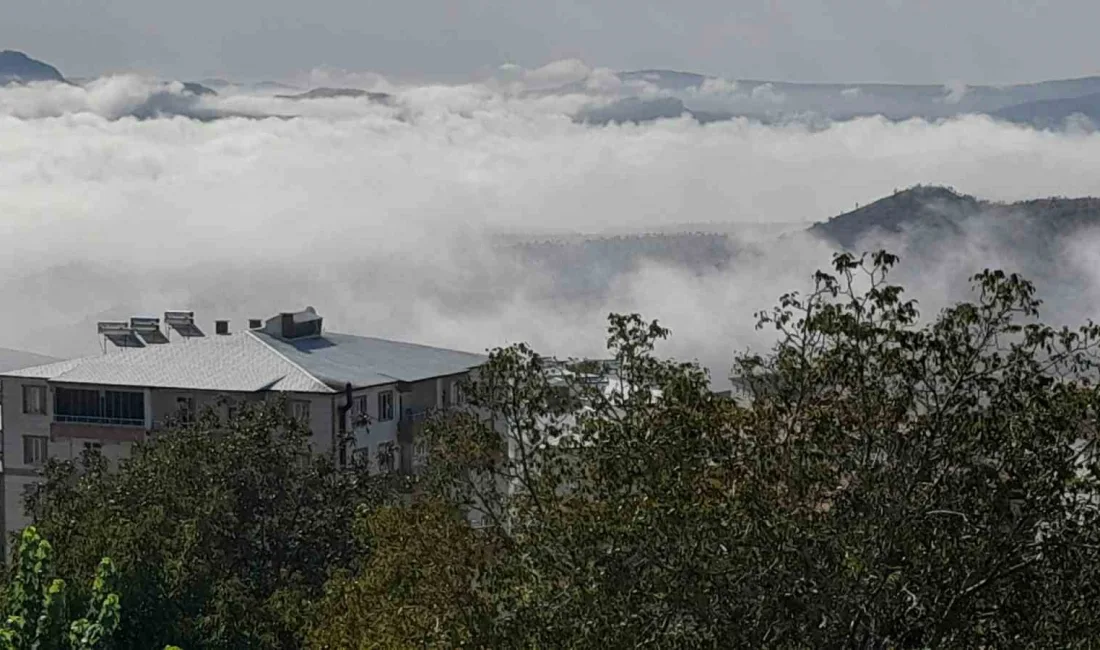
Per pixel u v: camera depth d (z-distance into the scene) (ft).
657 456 77.51
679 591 74.54
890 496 76.23
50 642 82.69
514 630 78.07
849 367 78.69
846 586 73.92
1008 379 78.02
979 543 76.02
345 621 102.42
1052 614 76.74
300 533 173.06
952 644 75.31
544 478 86.33
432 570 93.09
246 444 175.52
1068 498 76.84
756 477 77.25
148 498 162.30
